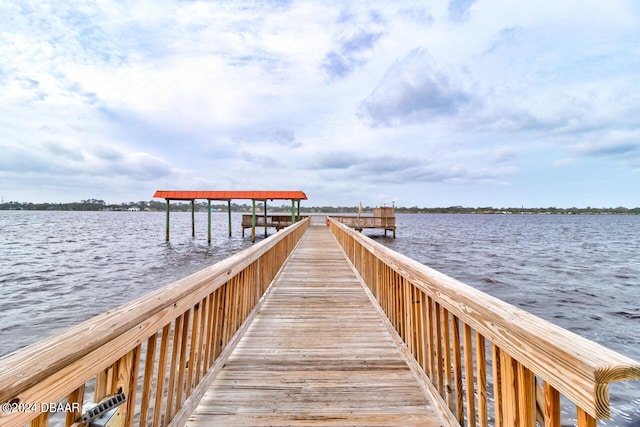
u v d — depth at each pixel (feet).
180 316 6.08
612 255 69.82
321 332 11.32
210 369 7.78
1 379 2.36
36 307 28.37
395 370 8.55
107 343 3.61
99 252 67.62
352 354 9.52
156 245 81.05
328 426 6.29
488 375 14.03
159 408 5.20
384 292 12.41
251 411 6.72
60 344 2.99
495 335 4.11
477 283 40.73
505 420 4.17
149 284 37.58
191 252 68.39
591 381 2.52
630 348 21.01
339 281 19.65
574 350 2.78
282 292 16.94
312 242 43.32
